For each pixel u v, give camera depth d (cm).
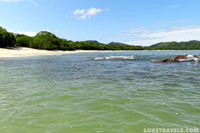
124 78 996
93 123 393
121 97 596
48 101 557
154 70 1349
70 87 758
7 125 384
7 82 872
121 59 2758
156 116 427
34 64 1902
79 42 11606
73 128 370
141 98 581
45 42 7275
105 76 1073
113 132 351
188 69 1367
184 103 521
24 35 8956
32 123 395
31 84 823
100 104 523
